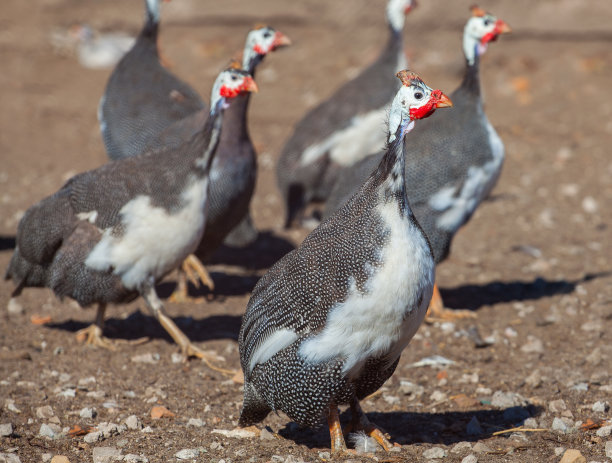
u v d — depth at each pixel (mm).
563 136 19000
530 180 16781
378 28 24844
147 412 8383
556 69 22547
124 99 12648
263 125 19844
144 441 7625
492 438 7629
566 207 15484
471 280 12602
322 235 6832
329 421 7148
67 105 21031
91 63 24297
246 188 11445
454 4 23734
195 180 9297
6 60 23922
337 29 24969
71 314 11227
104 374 9383
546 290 12047
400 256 6438
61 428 7953
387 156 6578
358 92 13375
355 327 6520
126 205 9242
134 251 9297
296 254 6941
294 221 13883
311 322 6641
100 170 9648
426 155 10406
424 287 6570
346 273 6504
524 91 21469
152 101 12523
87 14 25938
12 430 7754
